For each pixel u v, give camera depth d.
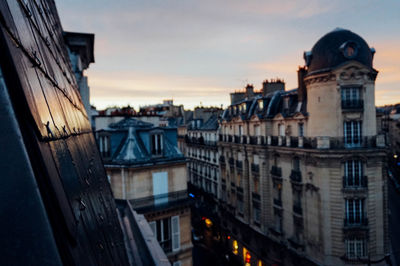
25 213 1.23
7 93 1.32
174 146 22.81
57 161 1.88
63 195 1.70
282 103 30.22
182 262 20.33
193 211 54.47
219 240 45.25
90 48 16.80
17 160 1.26
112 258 3.49
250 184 34.62
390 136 81.94
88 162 4.33
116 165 19.80
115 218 7.42
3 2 1.72
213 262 38.75
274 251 30.45
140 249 10.63
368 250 23.03
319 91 23.98
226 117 42.84
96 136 21.56
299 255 25.92
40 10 4.39
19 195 1.24
